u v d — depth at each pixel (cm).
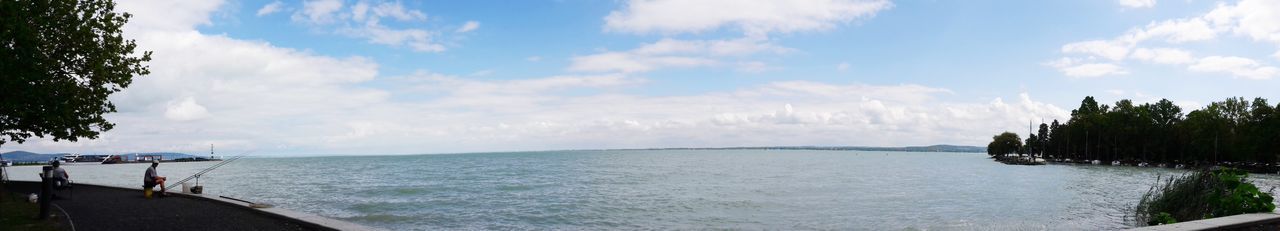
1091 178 6969
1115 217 2559
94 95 2506
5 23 2058
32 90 2162
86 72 2472
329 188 4878
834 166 11875
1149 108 12962
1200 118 11156
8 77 2020
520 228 2305
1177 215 1905
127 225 1614
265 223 1661
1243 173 1853
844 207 3088
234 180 6600
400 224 2409
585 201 3488
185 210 1989
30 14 2247
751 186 4969
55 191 2466
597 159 18825
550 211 2914
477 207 3133
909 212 2830
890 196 3834
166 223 1659
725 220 2534
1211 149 10638
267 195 4069
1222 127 10581
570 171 8800
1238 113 10912
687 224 2416
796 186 4966
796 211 2889
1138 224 2125
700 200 3528
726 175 7344
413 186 5091
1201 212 1819
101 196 2573
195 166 16162
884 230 2212
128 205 2158
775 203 3319
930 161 18450
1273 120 8806
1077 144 14462
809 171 8919
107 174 9812
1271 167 9394
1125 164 12862
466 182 5744
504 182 5712
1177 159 12294
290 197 3866
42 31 2303
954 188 4744
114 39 2589
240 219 1745
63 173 2467
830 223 2422
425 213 2816
